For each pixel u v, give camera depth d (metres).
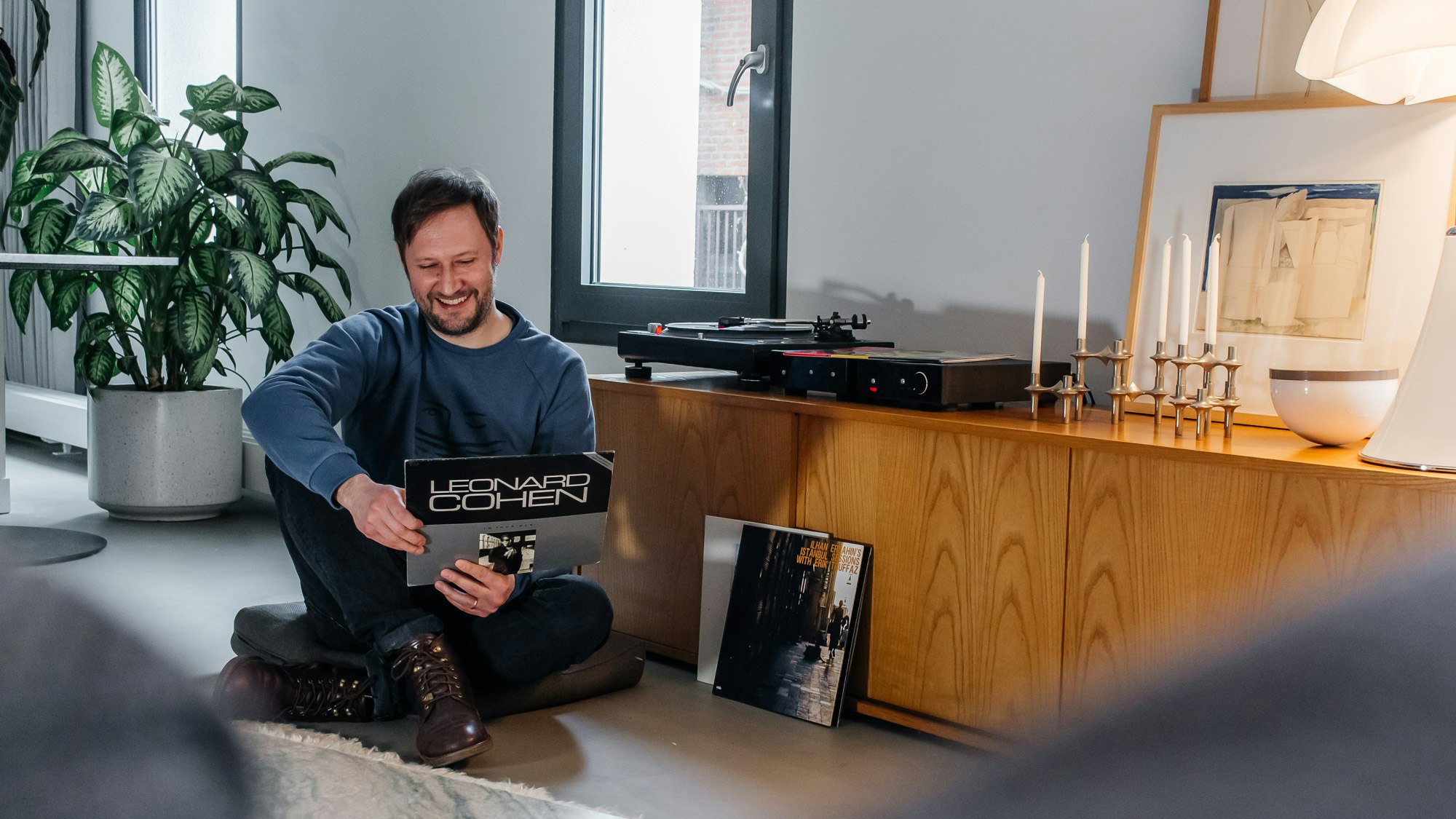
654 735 1.91
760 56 2.63
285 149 3.93
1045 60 2.22
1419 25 1.47
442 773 1.69
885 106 2.44
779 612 2.05
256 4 4.00
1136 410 2.00
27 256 2.85
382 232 3.61
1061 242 2.22
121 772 0.09
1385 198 1.81
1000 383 1.98
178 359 3.56
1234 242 1.93
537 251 3.16
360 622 1.80
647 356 2.32
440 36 3.38
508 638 1.93
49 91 4.85
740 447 2.12
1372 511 1.50
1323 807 0.07
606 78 2.99
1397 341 1.79
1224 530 1.61
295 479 1.83
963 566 1.85
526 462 1.71
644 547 2.29
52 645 0.09
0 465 3.53
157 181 3.23
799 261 2.60
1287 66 1.92
